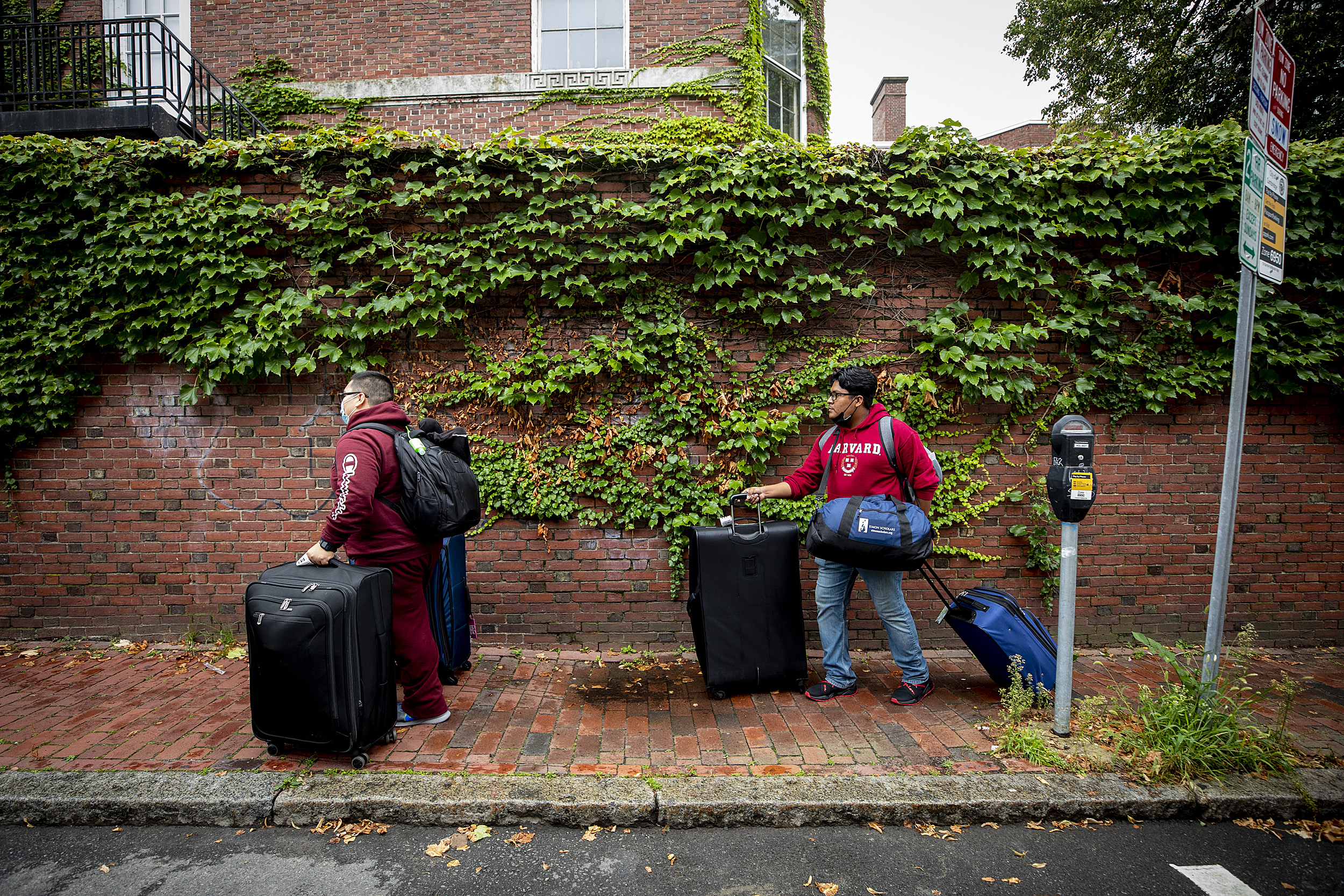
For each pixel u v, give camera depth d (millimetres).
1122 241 4715
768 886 2459
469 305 4727
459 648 4180
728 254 4594
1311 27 10984
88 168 4559
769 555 3916
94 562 4797
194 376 4746
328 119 8469
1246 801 2869
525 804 2818
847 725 3562
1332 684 4188
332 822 2828
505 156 4555
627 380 4730
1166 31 13258
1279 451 4863
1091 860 2611
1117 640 4832
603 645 4750
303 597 3012
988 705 3814
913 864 2588
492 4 8453
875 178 4570
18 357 4594
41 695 3906
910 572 4770
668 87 8203
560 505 4715
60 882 2463
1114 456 4816
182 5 8625
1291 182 4664
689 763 3152
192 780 2961
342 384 4730
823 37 9359
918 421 4734
